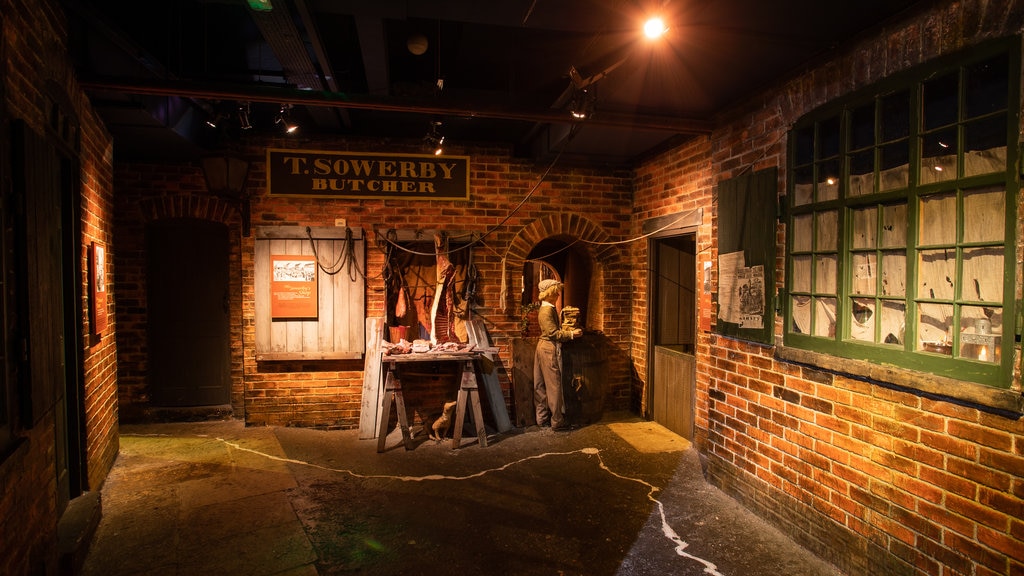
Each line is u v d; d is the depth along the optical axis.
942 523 2.62
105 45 3.79
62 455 3.37
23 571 2.43
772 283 3.74
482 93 5.59
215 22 4.95
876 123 3.02
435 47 5.21
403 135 6.12
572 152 5.82
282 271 5.73
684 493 4.25
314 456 4.98
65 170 3.54
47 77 2.94
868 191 3.12
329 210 5.90
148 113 4.20
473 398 5.34
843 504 3.16
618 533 3.61
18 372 2.47
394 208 6.01
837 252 3.26
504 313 6.23
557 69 5.38
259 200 5.78
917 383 2.70
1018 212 2.32
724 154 4.37
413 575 3.10
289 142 5.79
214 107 4.99
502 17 3.25
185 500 3.95
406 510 3.90
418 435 5.66
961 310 2.61
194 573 3.03
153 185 5.71
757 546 3.46
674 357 5.73
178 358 6.10
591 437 5.60
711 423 4.47
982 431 2.45
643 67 3.65
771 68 3.63
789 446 3.59
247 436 5.52
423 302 6.15
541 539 3.52
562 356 5.93
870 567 2.98
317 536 3.51
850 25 3.05
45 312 2.74
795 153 3.60
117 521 3.60
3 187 2.29
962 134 2.58
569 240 6.66
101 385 4.16
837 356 3.20
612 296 6.52
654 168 6.00
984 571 2.44
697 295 5.21
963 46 2.55
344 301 5.85
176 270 6.04
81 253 3.67
